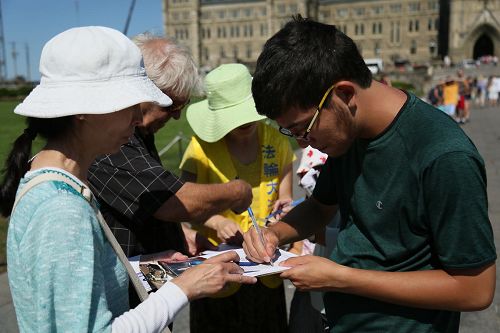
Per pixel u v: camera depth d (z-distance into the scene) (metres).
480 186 1.71
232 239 3.05
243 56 119.38
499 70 74.06
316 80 1.77
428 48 107.88
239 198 2.76
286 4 112.44
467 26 94.56
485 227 1.73
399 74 67.81
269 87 1.82
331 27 1.88
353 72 1.82
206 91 3.24
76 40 1.74
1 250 5.98
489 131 18.36
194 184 2.59
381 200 1.94
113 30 1.86
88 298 1.51
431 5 106.25
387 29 111.50
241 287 3.20
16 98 57.66
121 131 1.82
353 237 2.13
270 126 3.59
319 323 3.20
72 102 1.68
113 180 2.51
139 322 1.64
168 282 1.84
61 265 1.49
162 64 2.58
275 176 3.54
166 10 123.12
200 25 121.88
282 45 1.82
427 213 1.83
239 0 117.62
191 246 3.16
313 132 1.88
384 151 1.89
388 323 2.03
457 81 22.92
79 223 1.57
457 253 1.75
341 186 2.23
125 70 1.79
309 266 2.01
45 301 1.48
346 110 1.86
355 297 2.10
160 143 17.69
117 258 1.90
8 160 1.83
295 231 2.53
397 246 1.96
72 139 1.78
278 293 3.30
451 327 2.05
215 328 3.26
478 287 1.77
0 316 4.34
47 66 1.75
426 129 1.81
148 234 2.72
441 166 1.72
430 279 1.84
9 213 1.85
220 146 3.43
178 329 4.37
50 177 1.65
